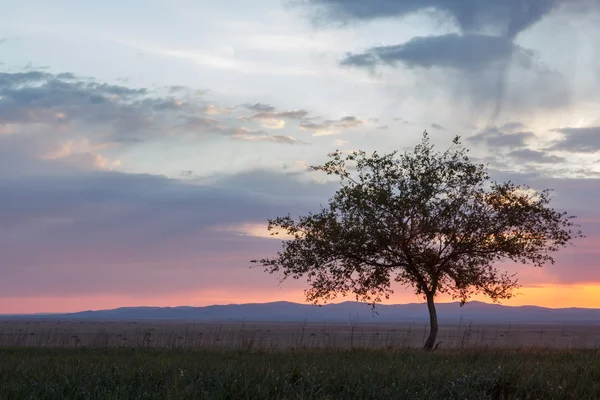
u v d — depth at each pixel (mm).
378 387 10430
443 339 54188
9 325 138500
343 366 13328
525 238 27453
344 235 27406
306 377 10820
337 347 22719
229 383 10109
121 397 9359
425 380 11234
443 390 10414
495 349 21609
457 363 15289
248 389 9812
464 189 27438
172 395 9305
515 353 19750
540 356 18281
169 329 106938
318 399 9586
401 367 13445
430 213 27109
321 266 28516
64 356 17891
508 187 27672
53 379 10906
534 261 27406
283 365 13086
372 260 28391
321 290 28875
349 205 27625
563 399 10320
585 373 12391
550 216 27172
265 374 11195
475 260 27547
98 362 14578
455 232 27016
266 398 9461
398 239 27250
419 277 27609
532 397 10312
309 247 28297
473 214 27234
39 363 14172
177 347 22344
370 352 20047
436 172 27453
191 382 10195
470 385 10914
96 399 9438
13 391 9500
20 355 18406
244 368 11859
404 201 26688
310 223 28312
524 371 11977
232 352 19750
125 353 19875
